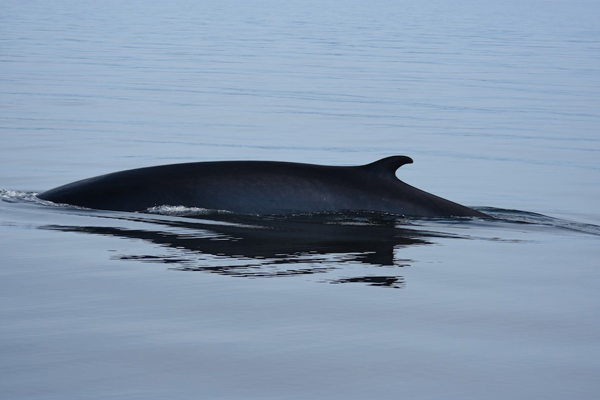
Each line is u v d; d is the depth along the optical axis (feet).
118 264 115.65
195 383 75.77
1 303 97.50
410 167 243.40
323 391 74.90
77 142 270.46
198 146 270.26
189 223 143.33
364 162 248.11
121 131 298.97
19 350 82.48
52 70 513.45
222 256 120.78
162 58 616.80
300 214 152.35
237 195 154.20
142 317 93.15
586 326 93.97
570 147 289.33
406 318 95.30
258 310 96.32
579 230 156.56
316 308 97.60
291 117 351.25
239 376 77.66
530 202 194.08
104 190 159.12
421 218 156.25
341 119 349.00
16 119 320.50
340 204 155.33
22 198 163.94
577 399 74.08
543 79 538.47
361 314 96.12
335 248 128.67
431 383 77.00
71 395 72.38
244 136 295.48
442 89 472.03
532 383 77.36
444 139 302.25
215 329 89.76
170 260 118.01
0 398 71.56
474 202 192.65
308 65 593.83
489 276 116.47
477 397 74.23
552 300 104.78
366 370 79.71
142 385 74.95
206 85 463.42
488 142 297.33
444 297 104.37
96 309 95.76
